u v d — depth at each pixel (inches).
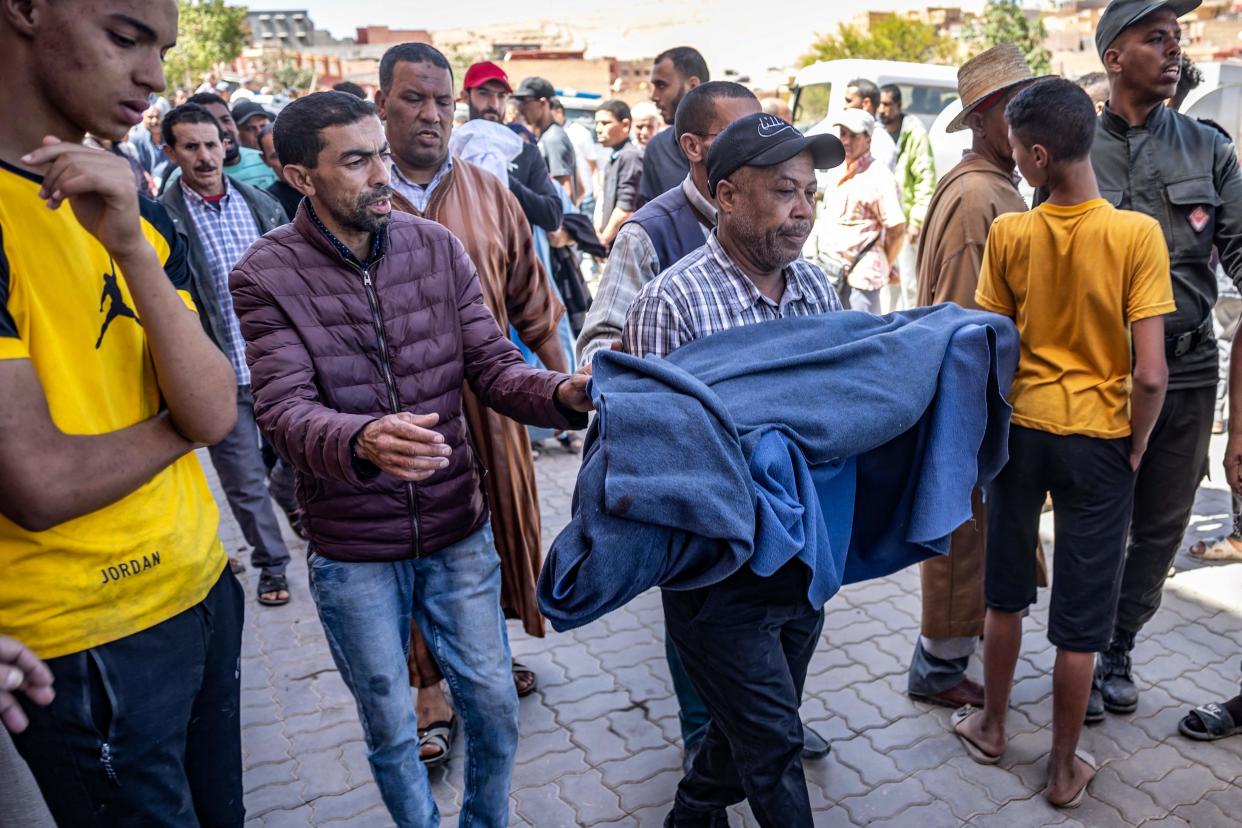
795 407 77.9
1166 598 155.7
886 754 119.6
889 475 87.4
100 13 55.8
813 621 86.4
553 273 216.8
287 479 188.4
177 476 67.6
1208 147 115.6
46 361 58.1
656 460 71.5
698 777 96.3
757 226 84.1
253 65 2751.0
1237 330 111.8
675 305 86.2
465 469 91.3
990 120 119.3
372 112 83.6
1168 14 110.5
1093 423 100.1
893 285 276.4
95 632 60.2
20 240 57.2
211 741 71.2
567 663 145.3
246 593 176.1
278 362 82.5
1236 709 119.8
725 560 72.8
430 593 92.5
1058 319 101.6
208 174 167.2
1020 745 120.0
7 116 57.4
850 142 239.5
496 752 94.0
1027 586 110.0
